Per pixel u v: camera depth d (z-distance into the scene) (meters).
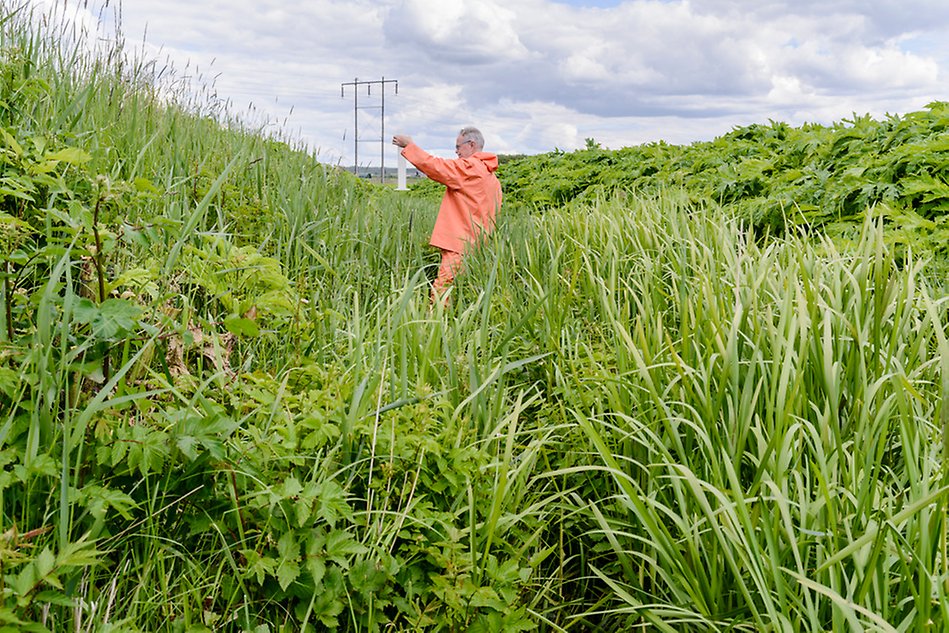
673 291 3.67
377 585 2.00
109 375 2.07
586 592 2.68
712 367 2.56
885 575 1.79
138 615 1.75
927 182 5.16
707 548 2.19
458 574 2.13
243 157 5.66
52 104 4.06
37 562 1.42
